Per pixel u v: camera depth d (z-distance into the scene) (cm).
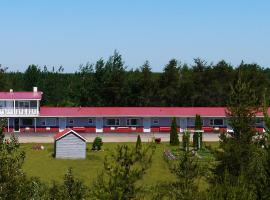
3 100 8450
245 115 3109
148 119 8769
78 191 2366
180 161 2489
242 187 2116
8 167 1848
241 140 3033
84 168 5356
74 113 8594
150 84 10412
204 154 6028
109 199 2073
